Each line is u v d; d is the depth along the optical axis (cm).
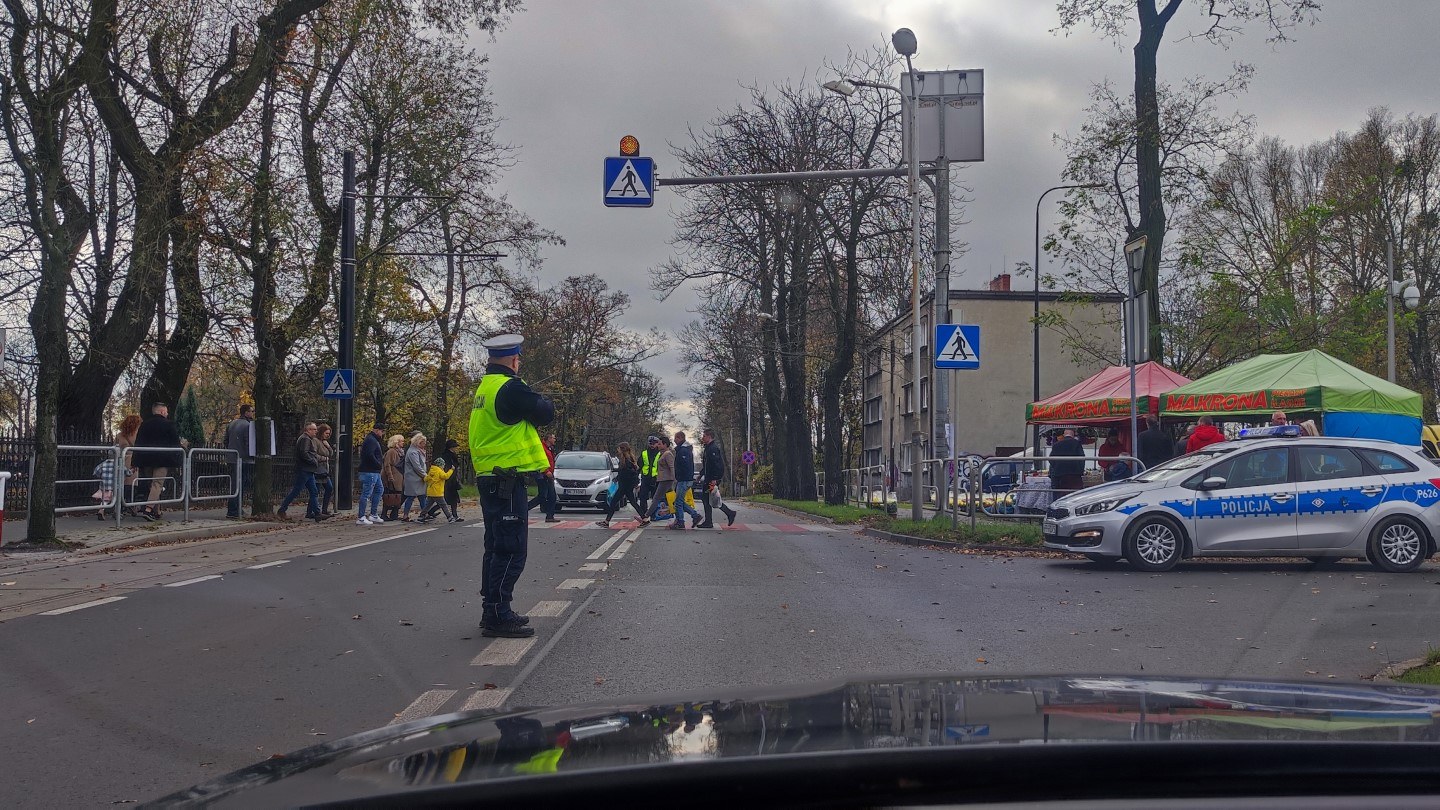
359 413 3475
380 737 200
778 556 1469
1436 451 2661
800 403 3800
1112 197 2575
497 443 821
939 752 146
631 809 145
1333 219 3350
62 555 1337
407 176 2695
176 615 912
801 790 145
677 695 225
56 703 609
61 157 1533
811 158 2981
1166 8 2325
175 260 2056
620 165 1667
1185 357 2841
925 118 1872
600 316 6575
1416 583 1203
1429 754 147
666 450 2217
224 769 489
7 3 1355
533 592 1080
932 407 1930
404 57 2383
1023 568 1355
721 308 3681
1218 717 169
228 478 2042
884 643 809
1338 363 1964
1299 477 1328
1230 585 1184
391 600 1007
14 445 1827
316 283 2475
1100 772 146
